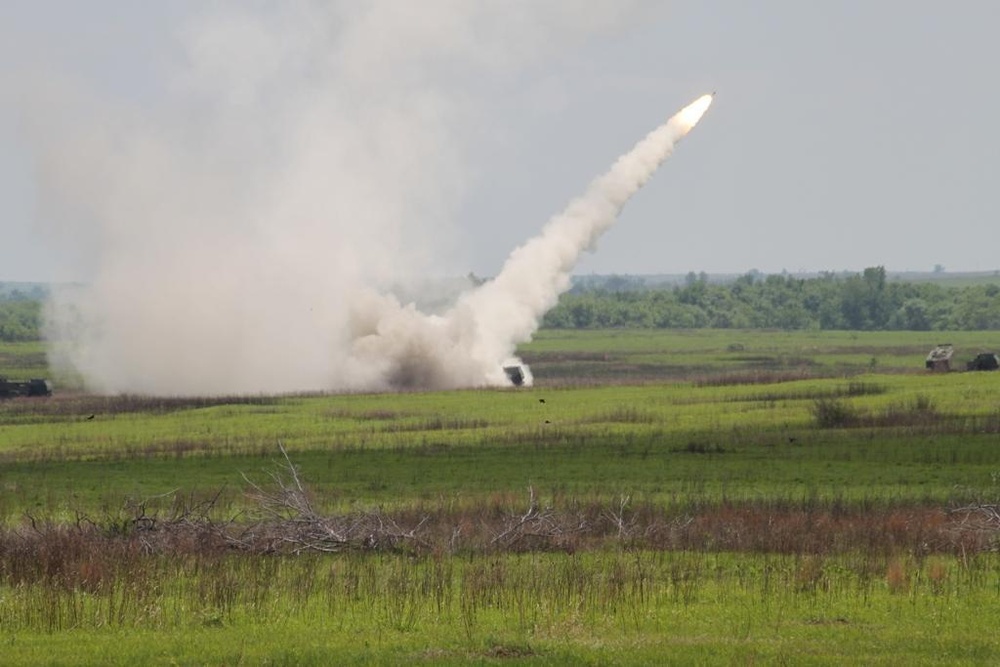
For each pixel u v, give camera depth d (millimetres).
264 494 191250
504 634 115812
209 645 111062
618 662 104125
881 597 135125
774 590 138000
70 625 119625
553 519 176125
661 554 161125
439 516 185125
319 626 120812
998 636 116688
